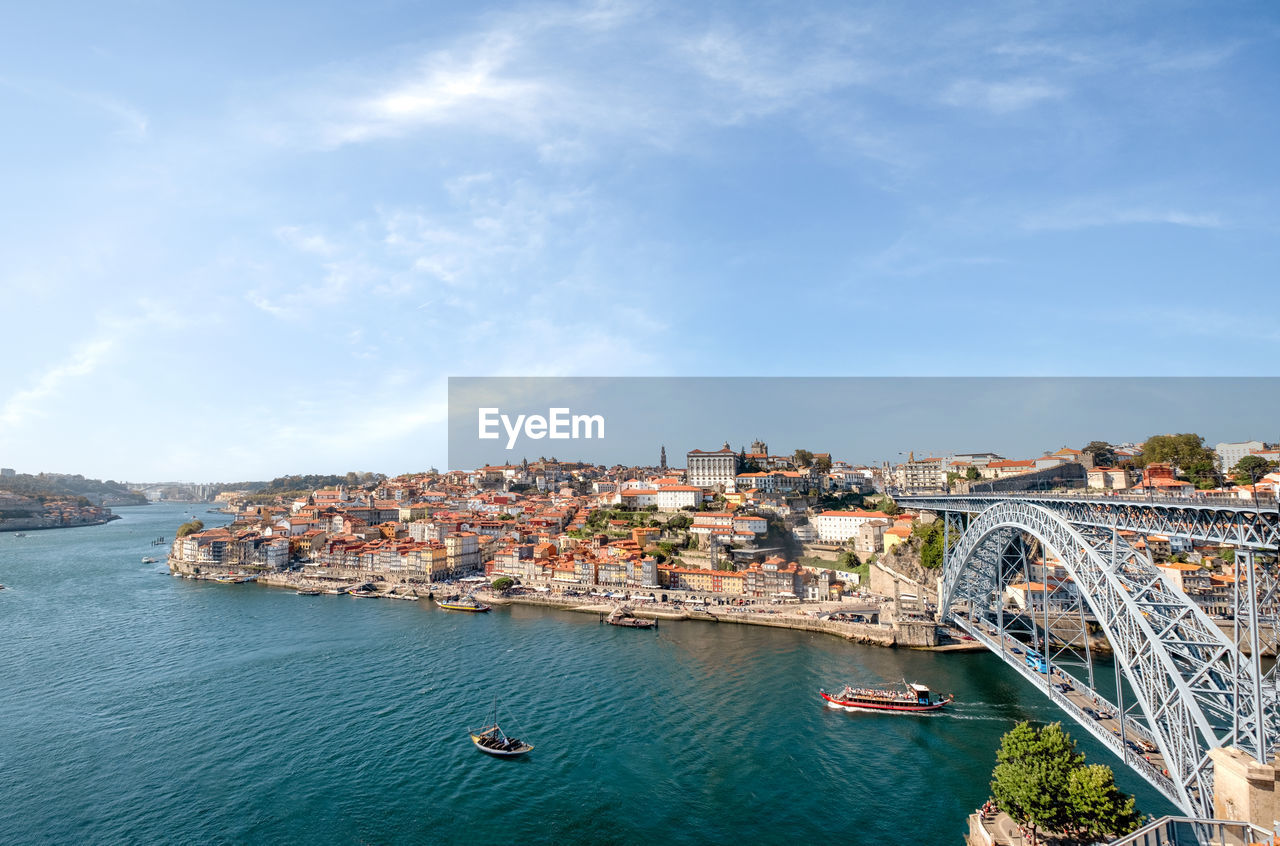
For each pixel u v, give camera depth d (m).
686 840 72.19
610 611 186.12
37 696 115.62
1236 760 54.66
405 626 169.88
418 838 72.88
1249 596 60.22
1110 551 78.94
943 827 73.88
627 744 94.94
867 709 106.81
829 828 73.94
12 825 75.94
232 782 84.88
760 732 98.69
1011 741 71.31
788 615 170.38
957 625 149.50
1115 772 83.88
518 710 108.00
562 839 72.44
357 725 102.06
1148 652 70.88
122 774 87.19
